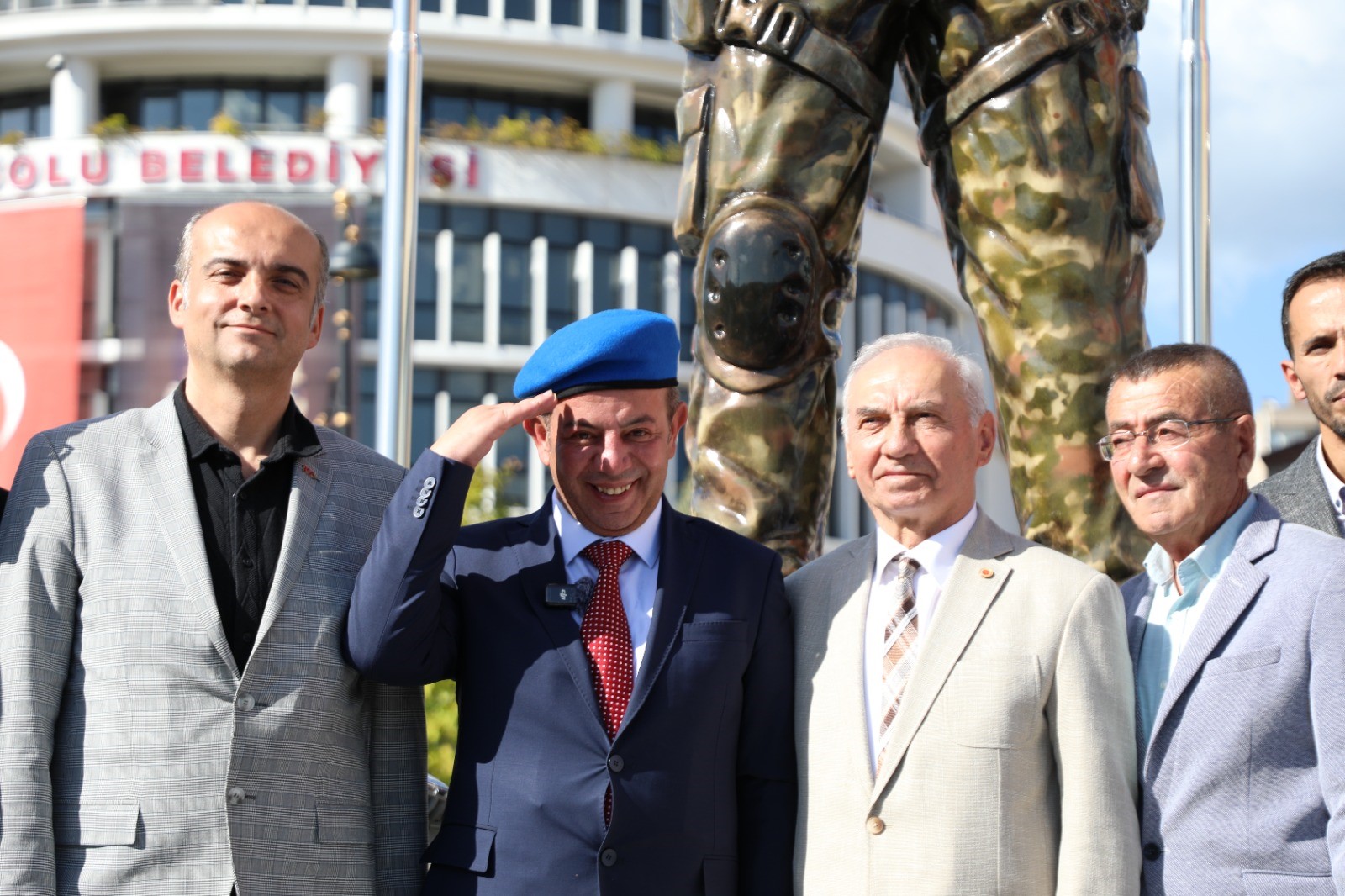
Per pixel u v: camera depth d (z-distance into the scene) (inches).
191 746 111.9
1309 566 112.4
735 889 118.6
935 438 119.6
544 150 1186.0
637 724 116.6
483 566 124.6
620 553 123.7
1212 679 112.4
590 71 1253.1
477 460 117.8
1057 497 144.3
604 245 1206.3
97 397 877.2
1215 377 118.6
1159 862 111.7
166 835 110.3
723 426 148.6
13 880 105.7
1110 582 118.0
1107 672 114.3
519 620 120.9
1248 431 119.9
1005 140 144.5
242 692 113.7
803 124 146.7
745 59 148.7
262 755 113.2
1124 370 122.1
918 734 113.7
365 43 1211.9
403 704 124.0
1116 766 112.0
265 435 124.6
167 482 119.2
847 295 153.3
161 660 113.0
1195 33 210.2
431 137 1171.9
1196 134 209.6
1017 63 143.6
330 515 122.9
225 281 121.0
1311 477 136.1
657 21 1273.4
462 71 1259.8
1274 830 107.9
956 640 116.0
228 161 1156.5
